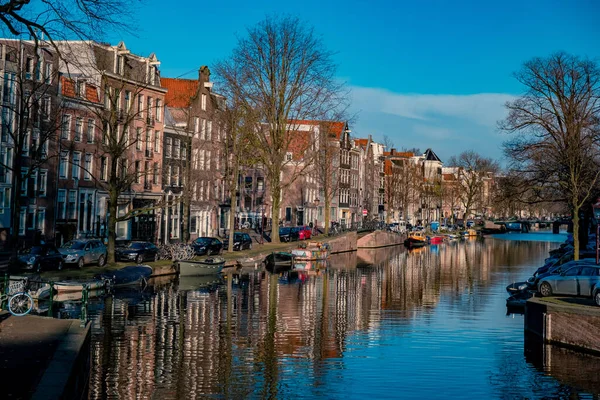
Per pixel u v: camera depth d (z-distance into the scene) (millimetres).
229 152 58062
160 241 57625
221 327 26234
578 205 37562
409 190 118250
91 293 32344
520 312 31719
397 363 21438
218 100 65812
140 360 20781
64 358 14672
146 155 55406
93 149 50406
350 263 59844
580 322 22250
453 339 25109
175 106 61969
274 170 58844
